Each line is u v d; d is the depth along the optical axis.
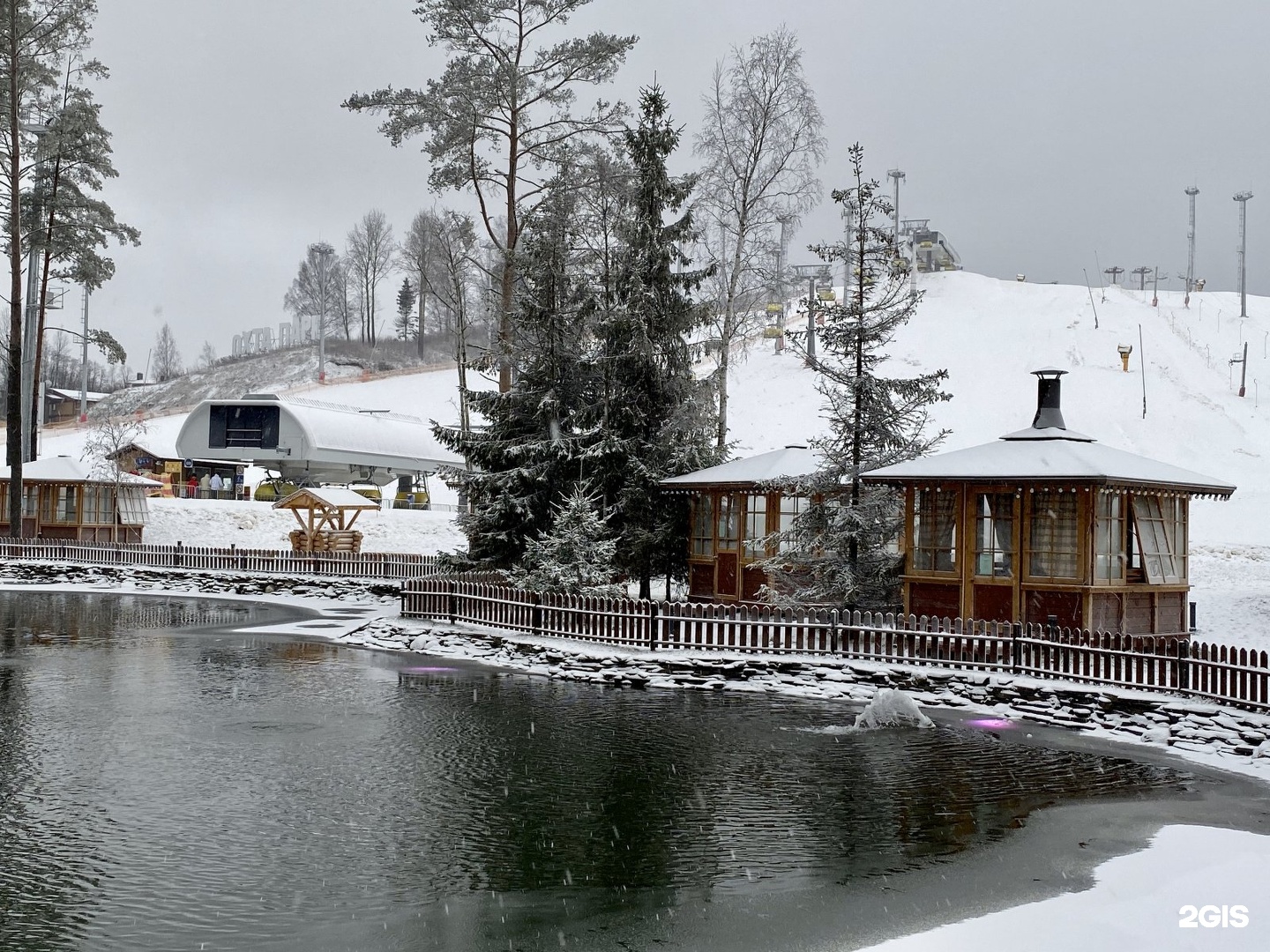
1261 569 38.56
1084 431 77.19
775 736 16.94
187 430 58.91
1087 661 18.58
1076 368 91.56
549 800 13.03
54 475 45.72
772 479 26.12
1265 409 82.25
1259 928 9.20
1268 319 110.38
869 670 20.56
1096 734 17.31
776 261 37.56
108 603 35.53
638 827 12.01
